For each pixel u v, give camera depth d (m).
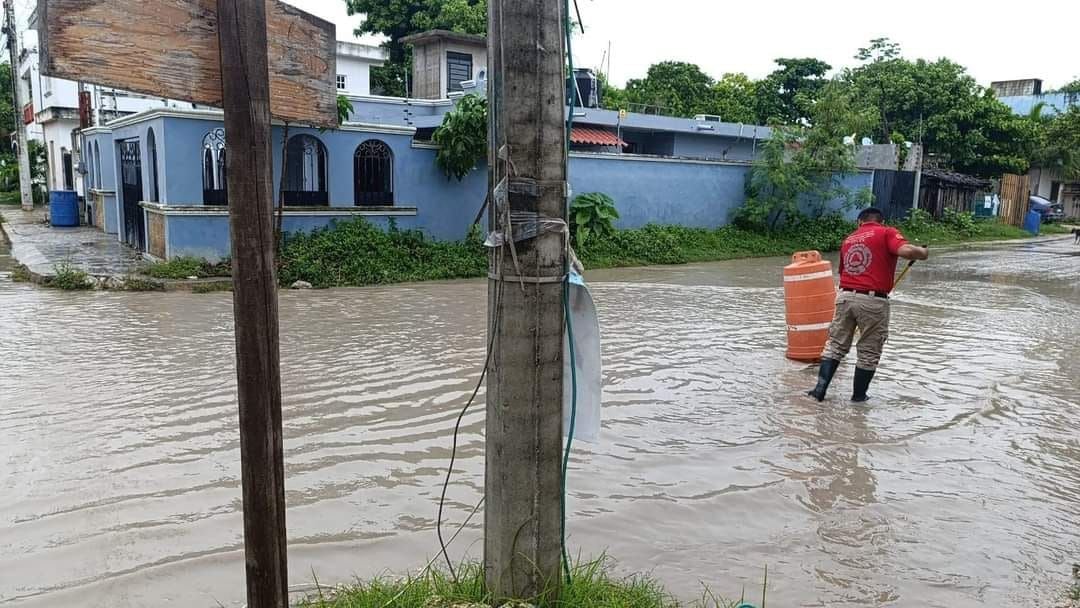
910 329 11.16
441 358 8.41
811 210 25.09
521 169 2.91
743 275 17.48
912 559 4.27
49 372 7.45
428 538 4.30
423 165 16.12
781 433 6.30
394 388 7.21
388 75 31.64
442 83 24.86
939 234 30.16
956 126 35.19
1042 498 5.16
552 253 2.99
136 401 6.60
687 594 3.83
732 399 7.22
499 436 3.07
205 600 3.65
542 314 3.01
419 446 5.74
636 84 39.09
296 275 13.65
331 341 9.20
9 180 34.94
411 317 10.84
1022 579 4.09
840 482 5.32
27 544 4.13
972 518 4.82
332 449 5.64
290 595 3.67
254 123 2.33
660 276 17.00
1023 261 22.47
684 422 6.50
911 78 35.50
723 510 4.81
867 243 7.06
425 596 3.34
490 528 3.17
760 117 37.03
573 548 4.26
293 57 2.61
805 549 4.36
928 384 7.98
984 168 36.53
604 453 5.71
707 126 26.58
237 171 2.33
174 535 4.27
